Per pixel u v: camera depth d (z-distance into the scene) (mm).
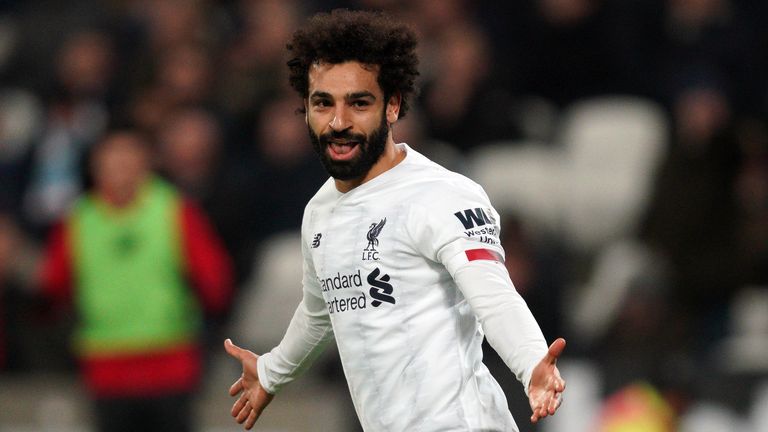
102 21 46625
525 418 27719
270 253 36469
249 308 34656
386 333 14672
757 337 32688
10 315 35438
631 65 42188
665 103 41656
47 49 46375
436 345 14609
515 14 43031
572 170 38312
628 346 29609
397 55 14633
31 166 41500
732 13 42969
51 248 30156
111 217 29609
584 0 42625
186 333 29844
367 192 14906
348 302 14922
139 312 29328
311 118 14734
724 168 34781
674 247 34312
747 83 42188
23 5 50312
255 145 40219
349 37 14508
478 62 39500
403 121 35250
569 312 32344
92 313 29578
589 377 29141
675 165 34906
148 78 41156
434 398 14531
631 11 42906
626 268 32812
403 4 42781
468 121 38969
